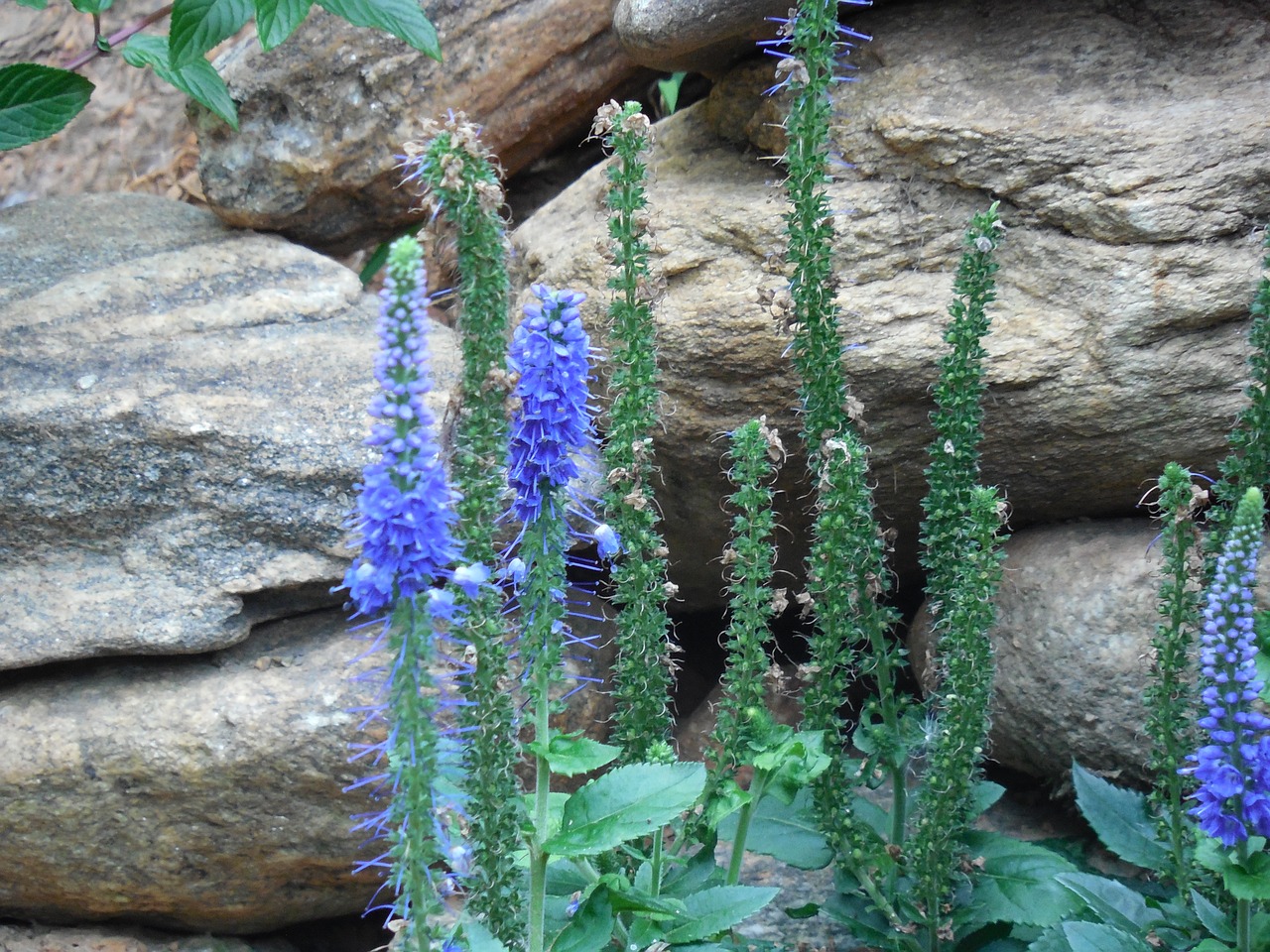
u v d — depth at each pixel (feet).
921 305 3.62
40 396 3.64
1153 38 3.70
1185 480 3.10
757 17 3.70
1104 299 3.54
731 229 3.73
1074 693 3.57
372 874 3.61
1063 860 3.31
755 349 3.62
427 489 2.58
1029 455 3.62
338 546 3.62
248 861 3.58
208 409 3.64
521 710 2.95
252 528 3.61
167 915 3.66
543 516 2.87
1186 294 3.51
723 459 3.72
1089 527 3.71
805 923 3.56
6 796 3.51
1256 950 2.96
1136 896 3.16
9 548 3.63
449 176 2.76
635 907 2.97
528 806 2.99
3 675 3.61
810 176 3.20
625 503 3.15
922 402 3.63
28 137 3.77
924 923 3.26
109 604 3.58
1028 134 3.60
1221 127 3.53
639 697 3.21
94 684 3.59
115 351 3.79
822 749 3.26
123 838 3.55
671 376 3.68
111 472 3.60
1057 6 3.78
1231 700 2.86
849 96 3.77
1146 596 3.54
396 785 2.68
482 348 2.80
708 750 3.16
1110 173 3.55
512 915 2.92
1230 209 3.51
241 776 3.52
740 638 3.13
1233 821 2.87
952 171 3.66
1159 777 3.22
